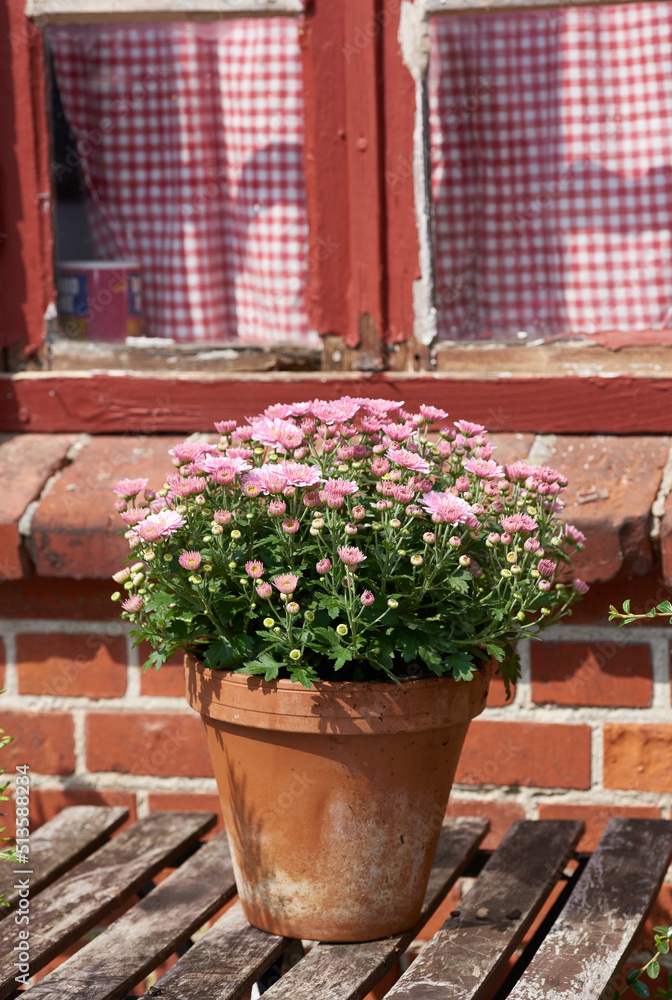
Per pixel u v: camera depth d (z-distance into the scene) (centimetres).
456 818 148
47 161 171
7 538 153
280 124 184
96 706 166
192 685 113
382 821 109
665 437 156
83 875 131
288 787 108
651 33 181
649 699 153
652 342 162
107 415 168
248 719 107
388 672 105
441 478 119
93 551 151
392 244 166
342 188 165
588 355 164
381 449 109
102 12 166
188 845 144
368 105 163
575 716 156
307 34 163
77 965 110
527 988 103
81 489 156
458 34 176
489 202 184
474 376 160
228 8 164
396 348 168
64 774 167
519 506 113
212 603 108
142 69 185
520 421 160
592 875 127
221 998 103
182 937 117
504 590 111
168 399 167
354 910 111
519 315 185
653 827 141
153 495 123
